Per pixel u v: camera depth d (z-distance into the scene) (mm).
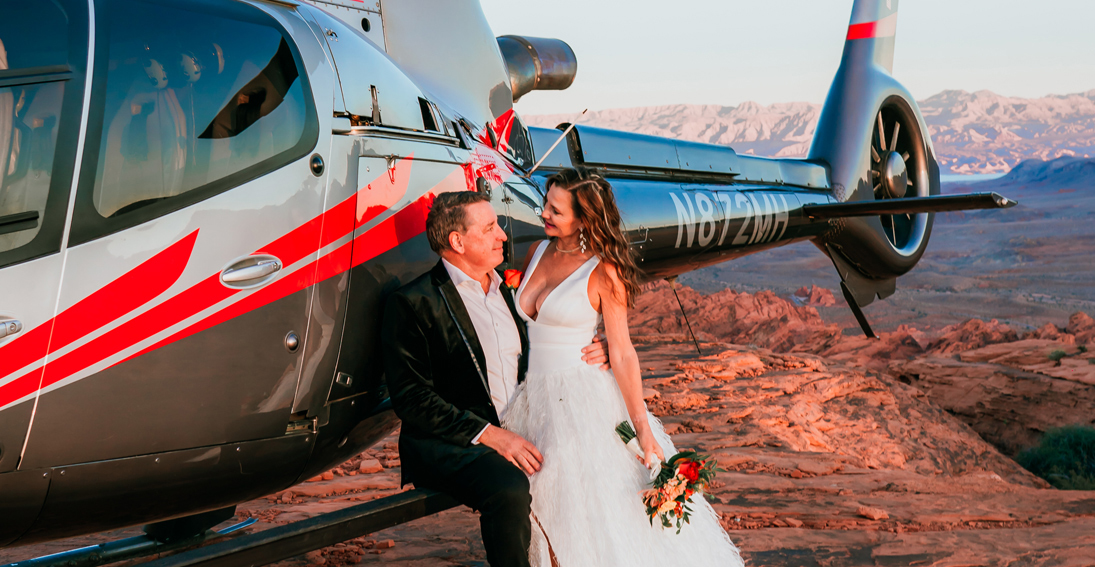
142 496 2082
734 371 13555
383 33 3396
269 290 2180
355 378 2490
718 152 8219
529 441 2604
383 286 2537
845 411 13898
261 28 2371
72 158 1880
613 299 2588
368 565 3559
